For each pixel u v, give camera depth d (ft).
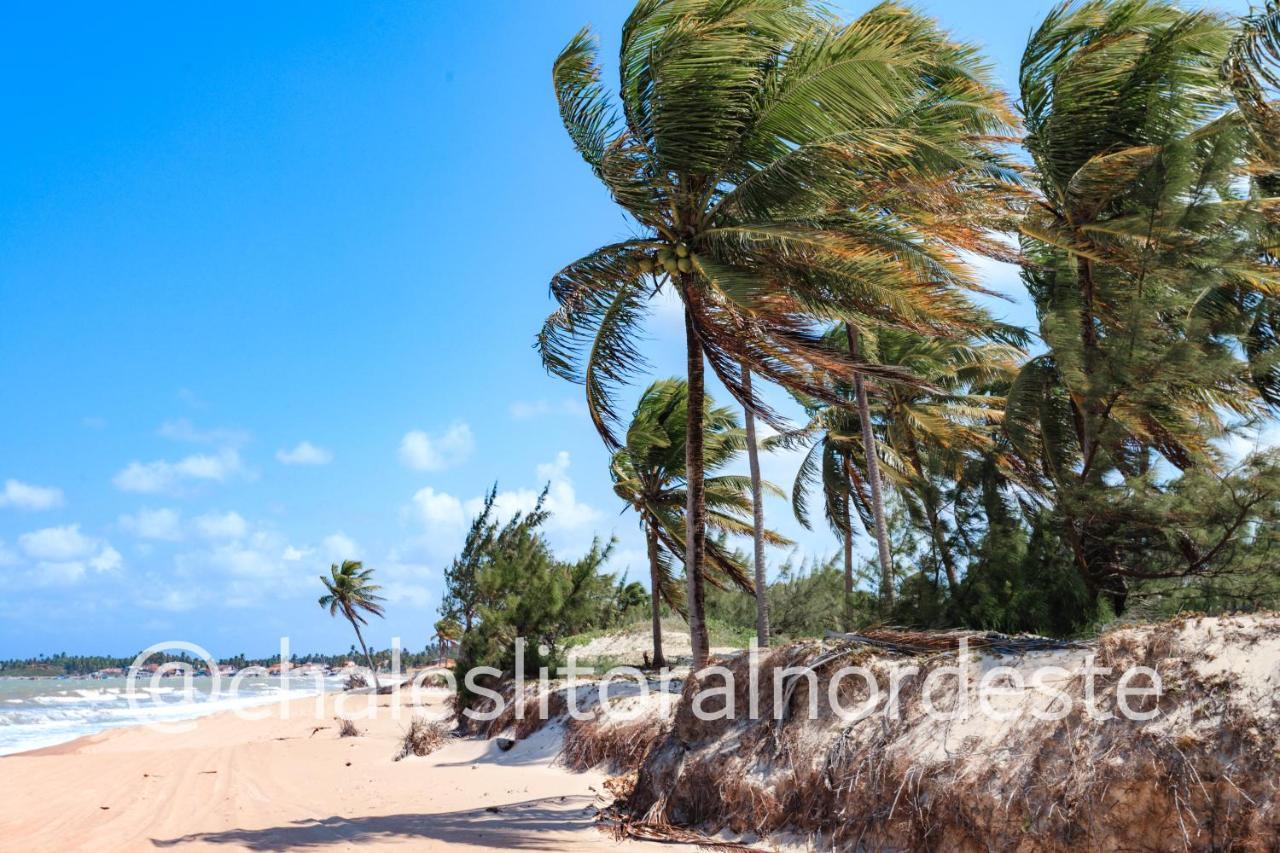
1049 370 46.34
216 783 48.08
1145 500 33.50
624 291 43.93
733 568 80.43
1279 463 30.76
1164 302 37.29
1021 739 22.63
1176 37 43.34
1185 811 18.63
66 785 47.93
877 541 57.67
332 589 227.40
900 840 23.76
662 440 75.61
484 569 84.94
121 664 608.19
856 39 36.14
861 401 60.18
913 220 41.70
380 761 60.85
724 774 30.17
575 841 29.71
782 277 38.09
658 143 38.55
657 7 38.70
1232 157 37.35
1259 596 30.94
